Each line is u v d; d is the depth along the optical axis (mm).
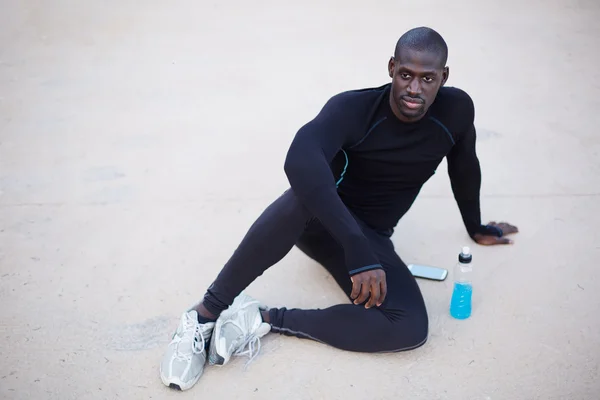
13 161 4285
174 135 4598
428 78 2512
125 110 4926
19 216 3756
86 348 2879
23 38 6070
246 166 4223
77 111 4910
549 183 3947
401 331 2717
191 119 4793
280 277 3279
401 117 2662
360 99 2678
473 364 2756
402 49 2504
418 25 6141
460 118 2758
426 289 3180
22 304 3121
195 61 5648
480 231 3432
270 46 5863
